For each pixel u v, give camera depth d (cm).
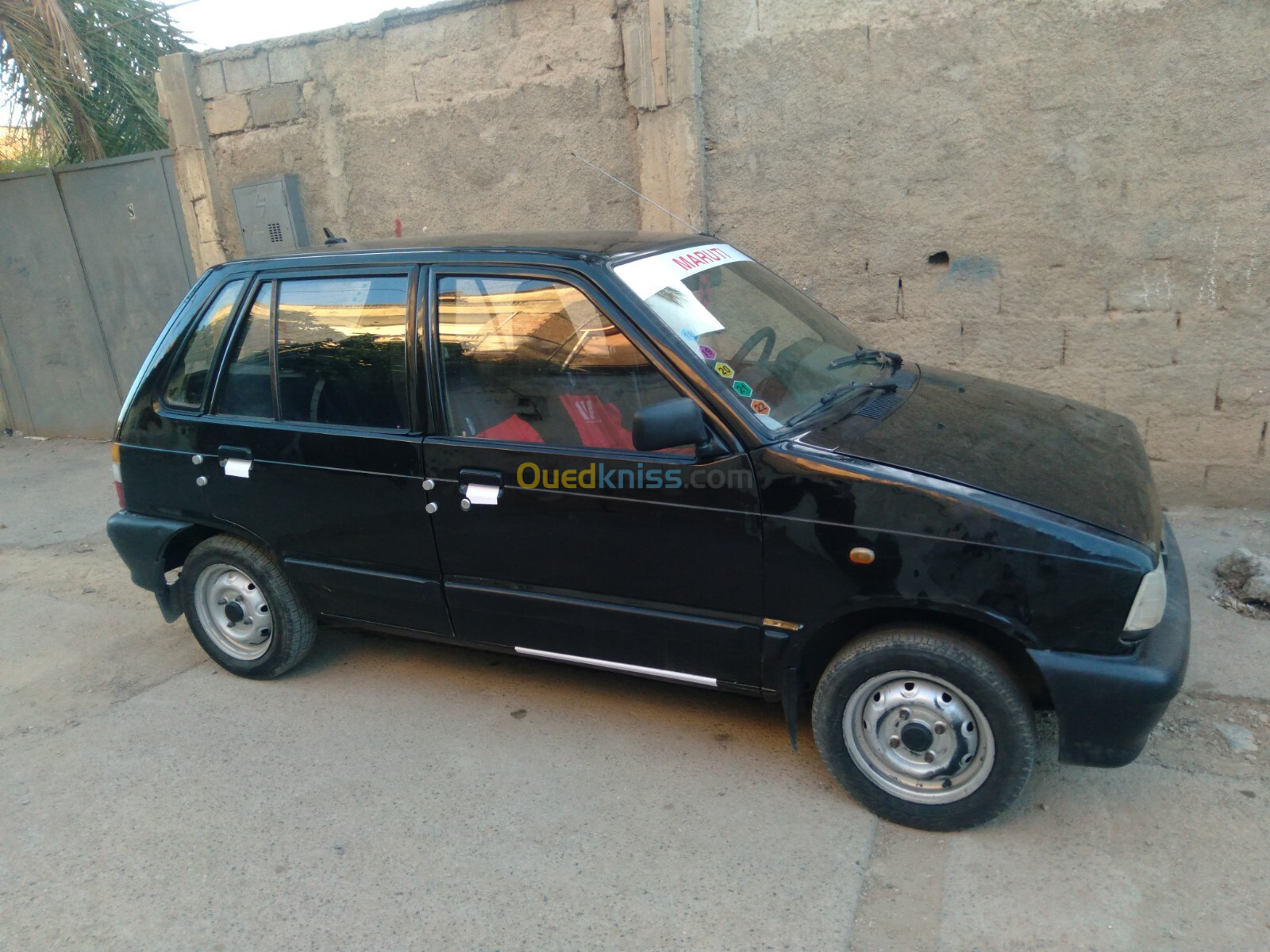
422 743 368
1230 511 517
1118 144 490
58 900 293
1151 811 305
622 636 333
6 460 870
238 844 314
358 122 676
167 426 402
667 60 558
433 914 278
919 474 284
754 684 317
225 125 725
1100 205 501
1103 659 270
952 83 511
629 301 318
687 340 316
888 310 558
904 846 296
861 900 274
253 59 698
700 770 340
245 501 389
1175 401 515
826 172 550
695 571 312
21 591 556
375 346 358
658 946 261
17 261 888
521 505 332
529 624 350
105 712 407
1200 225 486
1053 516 273
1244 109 465
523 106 620
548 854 301
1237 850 285
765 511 296
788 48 539
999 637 289
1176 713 355
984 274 532
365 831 317
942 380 385
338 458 362
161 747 376
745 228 577
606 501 318
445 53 634
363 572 376
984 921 263
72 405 922
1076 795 314
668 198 583
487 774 346
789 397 323
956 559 276
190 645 470
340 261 370
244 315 387
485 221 657
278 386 379
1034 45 492
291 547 388
